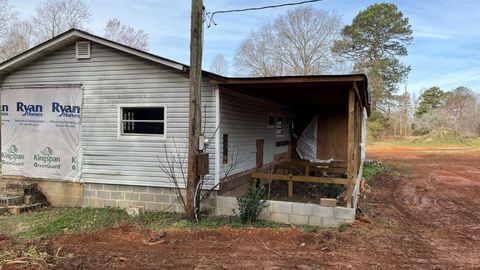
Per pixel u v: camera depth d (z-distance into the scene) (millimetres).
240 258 5207
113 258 5129
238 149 9133
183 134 7859
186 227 6594
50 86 8781
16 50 25438
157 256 5242
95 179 8500
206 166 7113
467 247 5977
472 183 13406
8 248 5516
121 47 7891
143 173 8172
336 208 6891
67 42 8477
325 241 5957
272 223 7023
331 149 15648
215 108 7711
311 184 11070
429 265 5105
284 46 40969
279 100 12008
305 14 40250
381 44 41188
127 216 7598
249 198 7172
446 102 51875
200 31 6871
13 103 9102
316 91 8992
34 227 6926
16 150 9117
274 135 12602
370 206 9102
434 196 10805
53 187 8844
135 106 8172
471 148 32969
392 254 5500
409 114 54500
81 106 8562
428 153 28375
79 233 6324
